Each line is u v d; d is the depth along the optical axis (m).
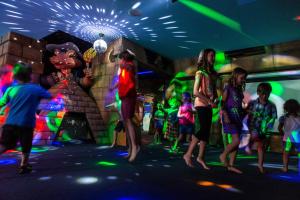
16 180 2.13
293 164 3.92
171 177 2.40
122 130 6.37
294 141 3.02
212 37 6.42
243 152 5.62
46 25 5.77
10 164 2.96
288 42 6.52
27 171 2.45
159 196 1.73
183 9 4.86
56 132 6.09
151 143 7.40
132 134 3.24
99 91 7.42
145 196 1.72
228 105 2.84
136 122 6.44
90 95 7.69
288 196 1.83
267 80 6.91
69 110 6.53
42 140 5.75
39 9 4.95
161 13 5.08
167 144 7.08
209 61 3.08
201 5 4.70
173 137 5.88
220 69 7.68
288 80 6.56
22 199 1.59
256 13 4.93
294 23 5.35
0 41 5.82
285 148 3.10
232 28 5.75
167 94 8.90
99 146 5.79
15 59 5.59
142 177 2.36
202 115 2.96
